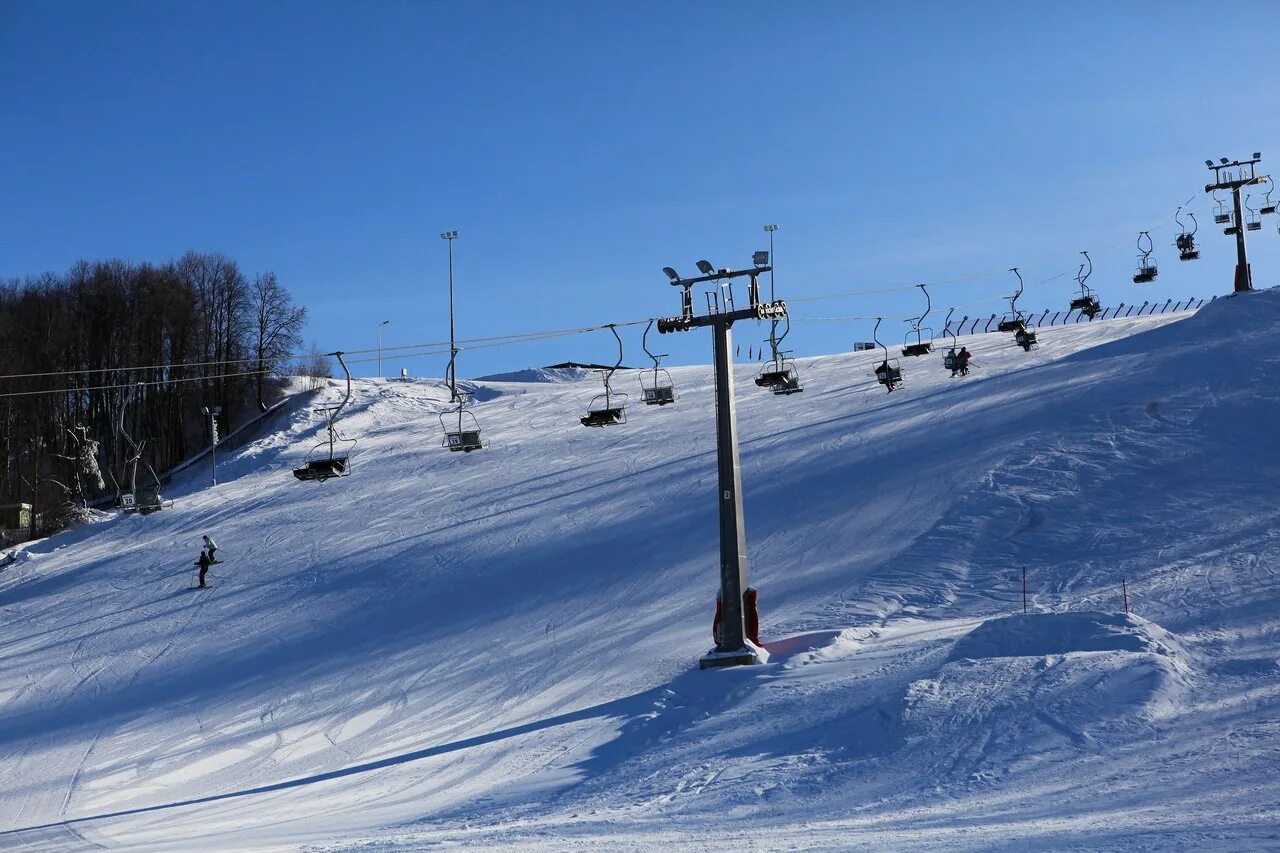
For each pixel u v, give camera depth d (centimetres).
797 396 5512
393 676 2791
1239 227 5141
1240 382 3934
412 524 4297
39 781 2330
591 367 9450
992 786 1313
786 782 1455
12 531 6241
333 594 3622
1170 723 1460
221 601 3756
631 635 2800
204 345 8406
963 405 4531
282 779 2119
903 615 2591
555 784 1673
